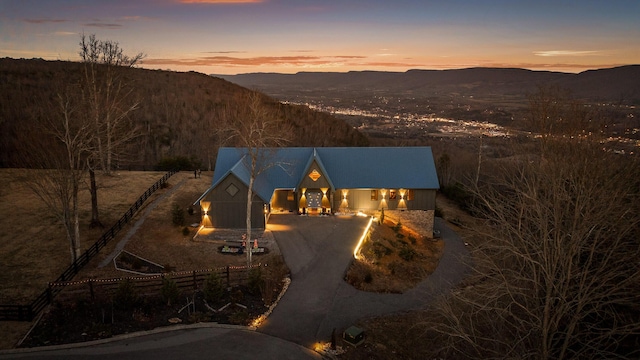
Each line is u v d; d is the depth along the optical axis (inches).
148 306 1085.1
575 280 957.8
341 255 1471.5
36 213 1616.6
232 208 1631.4
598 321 951.0
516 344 887.7
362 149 1953.7
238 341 993.5
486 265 1082.7
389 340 1072.2
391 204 1876.2
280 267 1364.4
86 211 1670.8
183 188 2111.2
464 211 2380.7
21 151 1802.4
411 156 1930.4
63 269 1231.5
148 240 1485.0
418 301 1298.0
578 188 912.3
